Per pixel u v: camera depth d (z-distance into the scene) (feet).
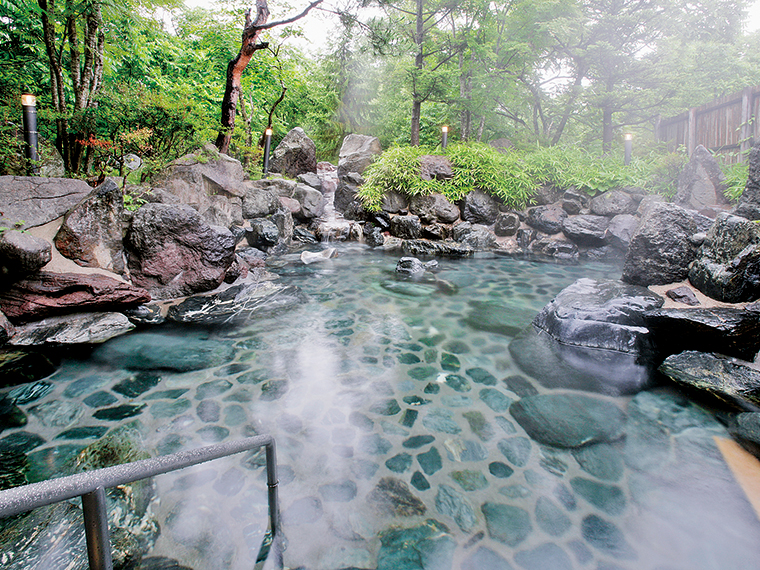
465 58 38.86
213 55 46.93
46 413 8.76
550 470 7.27
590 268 25.00
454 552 5.60
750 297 11.84
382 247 31.30
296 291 18.31
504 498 6.60
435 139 51.42
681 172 25.63
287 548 5.59
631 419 8.82
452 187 33.12
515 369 11.36
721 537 5.80
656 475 7.10
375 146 44.09
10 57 27.17
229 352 12.22
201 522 5.99
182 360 11.55
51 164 21.17
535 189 32.86
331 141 63.98
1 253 12.03
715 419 8.74
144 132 21.18
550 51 37.76
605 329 12.78
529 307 17.31
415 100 37.11
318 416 8.96
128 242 15.84
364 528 5.98
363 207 35.29
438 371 11.25
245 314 15.52
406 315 16.07
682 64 30.86
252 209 28.09
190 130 25.25
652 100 31.86
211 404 9.33
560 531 5.95
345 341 13.32
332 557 5.49
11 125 20.10
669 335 11.80
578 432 8.39
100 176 19.92
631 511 6.31
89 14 21.99
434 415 9.04
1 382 9.98
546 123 44.34
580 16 31.99
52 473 6.94
